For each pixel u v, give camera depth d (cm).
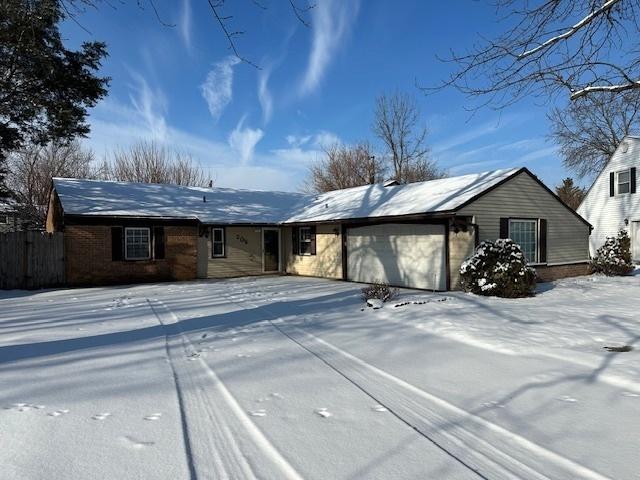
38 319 923
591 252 2623
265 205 2266
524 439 358
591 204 2644
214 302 1158
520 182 1498
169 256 1822
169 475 302
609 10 652
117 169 3738
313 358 607
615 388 482
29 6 1091
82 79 1741
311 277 1950
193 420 396
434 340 718
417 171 3991
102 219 1694
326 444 350
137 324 850
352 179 4156
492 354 629
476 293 1234
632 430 376
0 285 1567
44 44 1529
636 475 303
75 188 1919
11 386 485
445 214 1324
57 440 355
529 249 1530
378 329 802
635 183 2355
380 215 1511
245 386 489
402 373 540
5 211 2875
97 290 1507
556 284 1467
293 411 418
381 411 419
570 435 367
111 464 317
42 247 1602
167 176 3894
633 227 2370
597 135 3047
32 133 1800
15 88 1636
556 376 523
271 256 2125
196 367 562
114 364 574
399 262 1551
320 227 1925
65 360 593
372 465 317
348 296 1246
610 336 718
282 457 328
